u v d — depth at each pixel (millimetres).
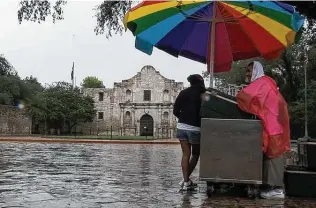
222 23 6207
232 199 4840
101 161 10828
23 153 13922
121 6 12219
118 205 4379
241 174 4867
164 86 57750
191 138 5531
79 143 27188
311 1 8648
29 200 4645
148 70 58250
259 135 4859
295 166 5648
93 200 4684
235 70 32656
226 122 4914
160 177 7109
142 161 11117
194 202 4598
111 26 12398
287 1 8531
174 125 56500
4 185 5855
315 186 5043
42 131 51031
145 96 58062
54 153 14328
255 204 4520
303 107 28281
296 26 5023
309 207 4387
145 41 5547
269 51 5477
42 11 11789
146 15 5230
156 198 4852
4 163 9625
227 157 4895
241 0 5008
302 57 29344
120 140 30734
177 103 5613
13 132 44750
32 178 6742
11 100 46312
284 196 5023
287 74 33094
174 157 13336
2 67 53094
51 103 51031
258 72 5141
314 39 13055
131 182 6355
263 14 5109
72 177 6961
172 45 6590
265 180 4980
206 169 4930
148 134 57312
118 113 58312
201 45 6637
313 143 5266
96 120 58281
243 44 6566
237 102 5012
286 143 5020
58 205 4355
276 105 4941
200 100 5559
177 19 5480
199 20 5848
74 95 54250
